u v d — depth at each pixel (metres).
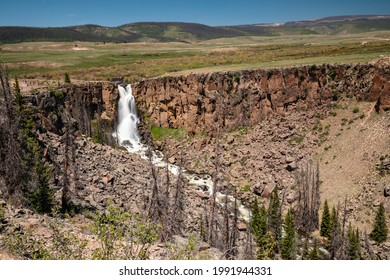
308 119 76.75
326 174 64.00
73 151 51.59
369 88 71.25
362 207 54.09
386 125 62.84
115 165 62.44
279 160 70.69
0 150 44.62
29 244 26.12
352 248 43.44
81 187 49.56
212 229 43.69
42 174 43.38
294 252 43.84
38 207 40.00
